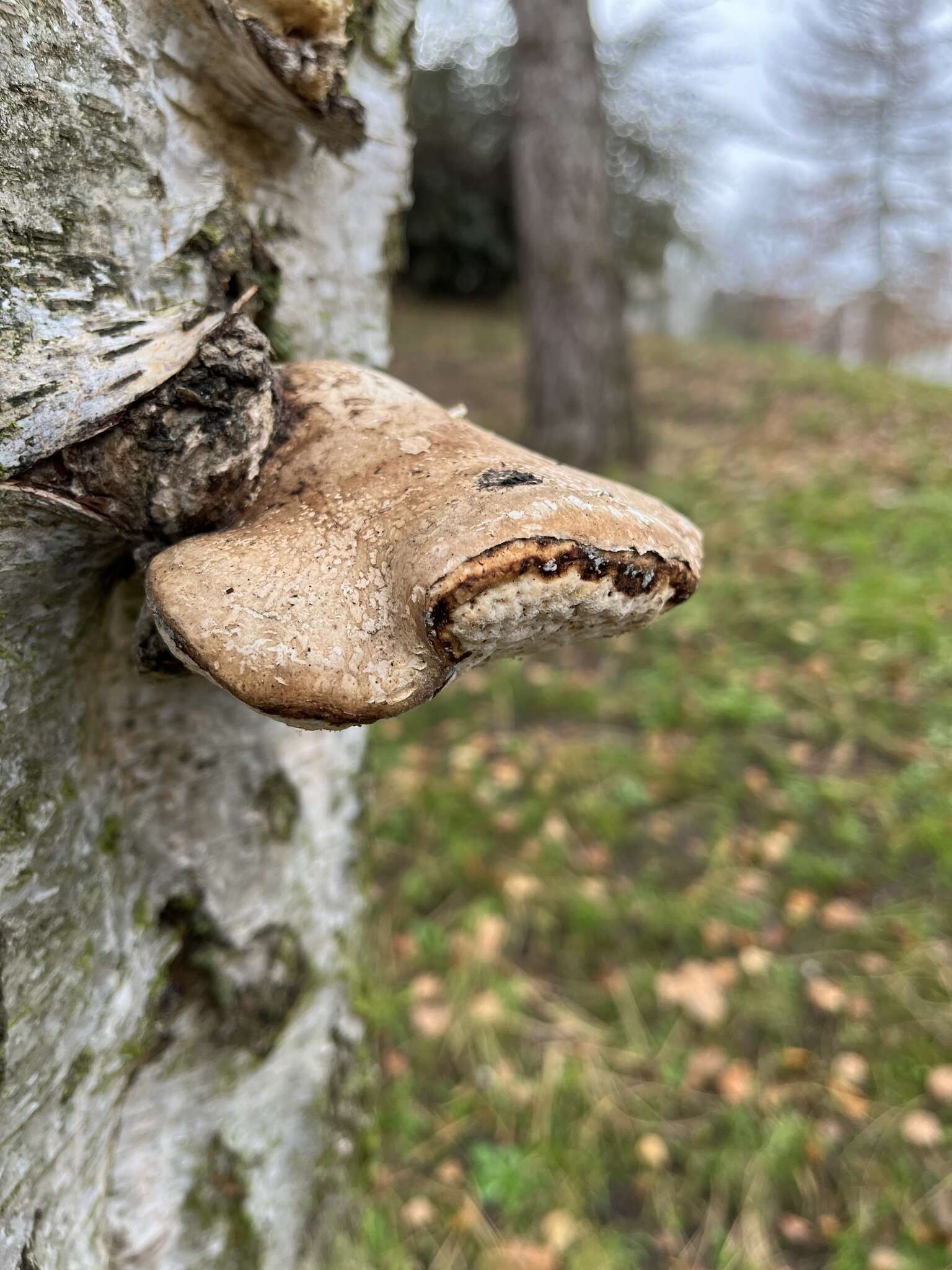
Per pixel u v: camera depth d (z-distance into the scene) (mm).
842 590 1258
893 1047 747
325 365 402
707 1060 746
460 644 291
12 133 284
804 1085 728
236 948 498
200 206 365
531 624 294
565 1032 766
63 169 302
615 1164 698
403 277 3258
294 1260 569
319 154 441
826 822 925
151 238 343
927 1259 640
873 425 1980
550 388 1821
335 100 344
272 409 357
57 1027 380
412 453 348
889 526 1415
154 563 315
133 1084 473
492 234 3193
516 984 794
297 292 448
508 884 860
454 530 286
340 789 562
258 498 354
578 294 1766
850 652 1146
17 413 291
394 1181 687
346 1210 605
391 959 813
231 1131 517
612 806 940
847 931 828
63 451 311
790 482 1638
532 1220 670
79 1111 411
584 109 1722
